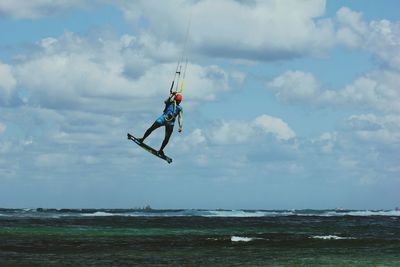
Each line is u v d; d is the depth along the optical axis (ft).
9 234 158.92
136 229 197.36
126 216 340.18
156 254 117.50
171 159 90.48
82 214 376.68
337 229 217.15
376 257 115.14
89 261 105.19
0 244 131.34
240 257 113.80
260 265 102.73
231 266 101.30
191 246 134.62
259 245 137.90
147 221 262.67
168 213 461.78
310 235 176.35
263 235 173.47
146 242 143.84
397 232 199.62
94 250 123.54
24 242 137.39
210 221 275.59
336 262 107.24
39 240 143.33
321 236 170.60
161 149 90.12
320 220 316.19
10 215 326.44
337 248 132.16
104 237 157.99
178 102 89.76
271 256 115.65
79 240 146.51
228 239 153.48
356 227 233.55
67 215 344.90
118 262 104.53
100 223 234.17
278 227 226.99
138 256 113.91
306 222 282.56
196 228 211.61
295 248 131.75
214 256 115.14
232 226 229.45
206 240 150.41
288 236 169.48
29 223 220.02
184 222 258.16
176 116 89.81
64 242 140.15
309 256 116.26
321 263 105.81
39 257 109.70
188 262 105.70
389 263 106.42
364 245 139.44
